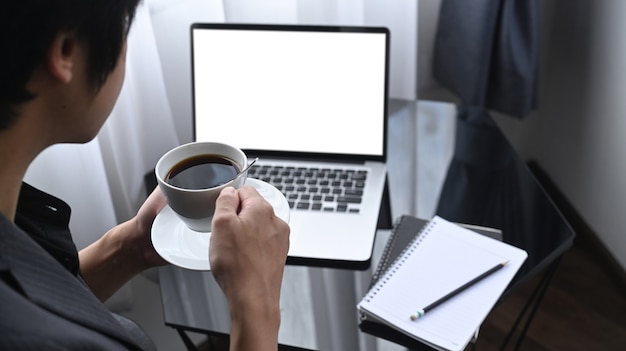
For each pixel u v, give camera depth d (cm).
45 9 41
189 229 70
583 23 161
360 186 106
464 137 122
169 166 65
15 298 42
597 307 159
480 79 149
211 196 61
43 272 46
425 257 91
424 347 83
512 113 156
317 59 109
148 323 141
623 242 158
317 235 96
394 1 138
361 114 110
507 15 142
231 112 113
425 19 156
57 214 60
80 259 74
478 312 82
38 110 46
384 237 98
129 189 118
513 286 88
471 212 104
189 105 128
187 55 122
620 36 145
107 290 74
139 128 117
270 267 57
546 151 191
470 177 112
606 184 160
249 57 111
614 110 151
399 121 128
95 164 107
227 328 89
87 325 47
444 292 85
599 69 155
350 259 92
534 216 102
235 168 65
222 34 111
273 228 59
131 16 48
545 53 182
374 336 85
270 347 55
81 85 46
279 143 113
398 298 85
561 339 151
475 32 143
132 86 113
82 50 45
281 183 107
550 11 175
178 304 94
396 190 109
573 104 171
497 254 91
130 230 74
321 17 132
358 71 109
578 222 177
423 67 163
